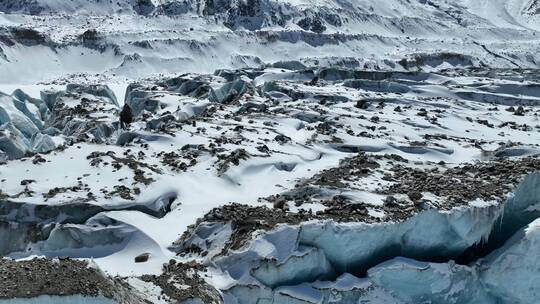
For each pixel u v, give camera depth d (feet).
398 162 101.40
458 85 195.72
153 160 96.37
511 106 173.68
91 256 71.31
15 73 351.67
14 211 76.95
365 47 458.91
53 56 378.73
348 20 500.33
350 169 94.07
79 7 458.09
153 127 138.92
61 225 73.87
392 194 80.69
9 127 137.69
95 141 116.06
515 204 86.28
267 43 433.07
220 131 118.11
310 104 154.40
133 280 61.82
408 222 72.23
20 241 75.36
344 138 116.57
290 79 205.57
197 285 63.05
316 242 68.28
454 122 142.51
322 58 404.57
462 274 74.02
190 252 70.44
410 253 74.49
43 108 177.68
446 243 75.97
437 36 517.14
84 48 391.24
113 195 80.28
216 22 460.14
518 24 600.80
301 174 94.58
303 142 113.29
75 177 85.46
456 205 76.18
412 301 71.46
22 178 84.33
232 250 67.00
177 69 382.42
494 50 481.46
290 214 72.49
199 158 97.81
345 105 154.92
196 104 153.79
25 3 451.94
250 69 227.81
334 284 67.05
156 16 455.22
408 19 533.55
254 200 81.51
